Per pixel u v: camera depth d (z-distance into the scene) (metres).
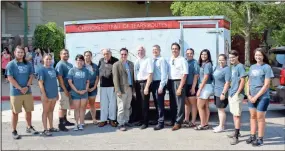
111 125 8.91
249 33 16.64
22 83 7.77
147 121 8.64
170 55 9.21
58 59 19.06
